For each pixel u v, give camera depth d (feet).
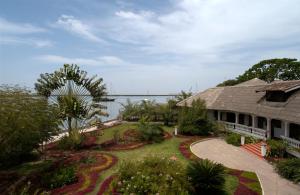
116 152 75.72
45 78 82.79
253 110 85.92
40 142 61.41
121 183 42.09
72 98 82.79
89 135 99.04
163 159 48.85
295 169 51.08
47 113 61.16
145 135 90.58
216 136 98.94
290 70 168.76
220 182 42.93
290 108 68.64
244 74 192.85
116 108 201.87
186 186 40.81
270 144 69.72
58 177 48.93
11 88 54.60
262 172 55.67
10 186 46.93
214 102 115.75
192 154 71.00
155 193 37.83
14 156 58.23
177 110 128.88
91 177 52.65
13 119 47.50
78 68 85.05
